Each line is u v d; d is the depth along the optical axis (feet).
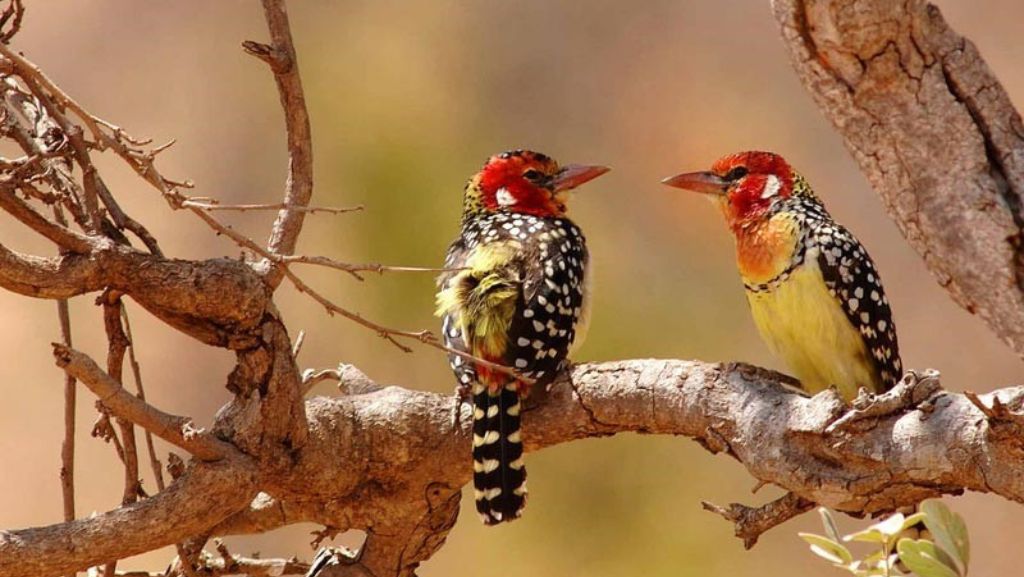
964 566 24.39
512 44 76.54
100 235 23.36
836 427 22.75
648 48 78.69
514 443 26.96
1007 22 81.97
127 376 66.28
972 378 68.69
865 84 23.94
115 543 22.79
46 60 78.43
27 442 63.67
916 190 24.25
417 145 67.00
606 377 26.45
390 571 27.63
